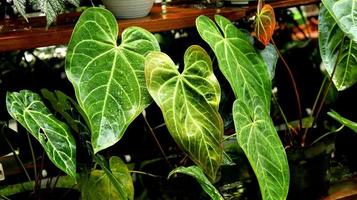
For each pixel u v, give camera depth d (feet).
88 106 3.83
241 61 4.51
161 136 5.50
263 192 4.15
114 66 3.99
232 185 5.07
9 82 5.23
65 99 4.19
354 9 4.36
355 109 5.73
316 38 6.50
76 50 3.89
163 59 4.06
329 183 5.32
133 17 4.50
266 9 4.56
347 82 4.94
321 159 4.95
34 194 4.45
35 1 3.98
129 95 3.96
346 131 5.75
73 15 4.73
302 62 6.30
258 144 4.27
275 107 6.12
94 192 4.39
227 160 4.66
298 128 5.51
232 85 4.24
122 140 5.35
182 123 4.06
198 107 4.14
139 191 5.04
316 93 6.33
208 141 4.14
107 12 4.05
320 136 5.16
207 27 4.38
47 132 3.83
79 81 3.85
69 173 3.76
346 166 5.78
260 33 4.65
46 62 5.48
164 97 4.00
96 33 3.99
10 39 3.93
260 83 4.59
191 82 4.15
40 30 4.15
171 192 4.58
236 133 4.09
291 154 4.76
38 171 4.93
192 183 4.52
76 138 4.19
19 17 4.84
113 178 4.04
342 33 4.89
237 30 4.66
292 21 6.44
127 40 4.11
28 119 3.81
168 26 4.50
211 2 5.17
